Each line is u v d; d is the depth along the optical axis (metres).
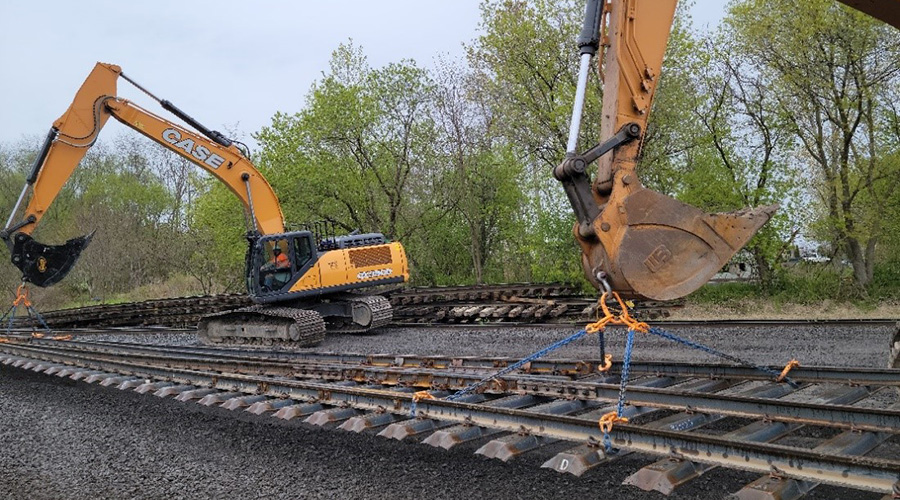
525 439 5.54
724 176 20.91
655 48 6.40
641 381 7.57
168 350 12.59
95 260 36.94
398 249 17.38
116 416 9.27
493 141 27.61
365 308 16.59
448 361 9.55
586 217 5.95
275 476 6.55
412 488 6.01
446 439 5.77
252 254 16.05
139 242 37.38
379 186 28.38
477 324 17.19
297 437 7.76
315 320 15.20
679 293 5.85
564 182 6.03
